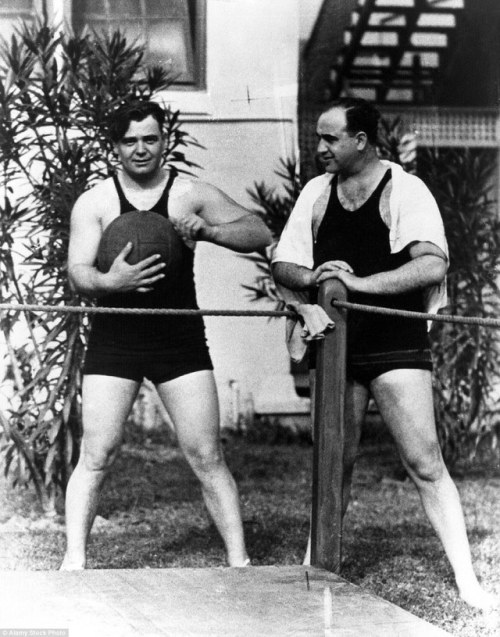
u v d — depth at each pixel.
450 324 7.99
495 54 11.37
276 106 9.01
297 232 4.62
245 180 9.02
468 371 8.06
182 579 3.84
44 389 7.15
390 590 4.93
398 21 12.40
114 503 6.97
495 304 8.12
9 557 5.53
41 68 6.61
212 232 4.55
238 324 9.38
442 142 11.30
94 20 8.47
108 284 4.37
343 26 11.21
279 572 3.97
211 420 4.61
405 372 4.42
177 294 4.59
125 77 6.32
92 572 3.90
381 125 9.10
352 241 4.52
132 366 4.56
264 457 8.66
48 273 6.23
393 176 4.51
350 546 5.88
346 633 3.25
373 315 4.45
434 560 5.55
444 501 4.56
